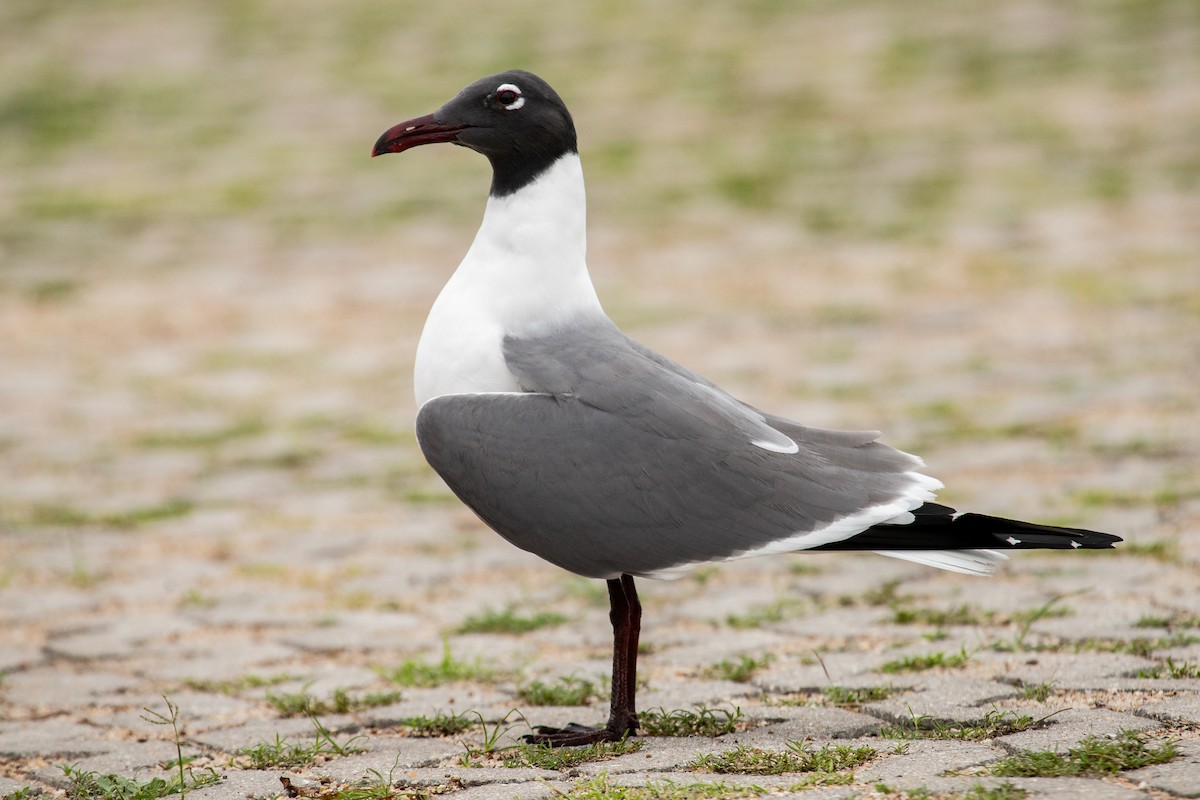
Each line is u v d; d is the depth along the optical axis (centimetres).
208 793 598
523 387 666
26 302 1975
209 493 1283
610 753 633
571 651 855
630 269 2027
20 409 1555
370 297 1969
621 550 646
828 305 1817
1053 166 2414
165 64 3325
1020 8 3438
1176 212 2131
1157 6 3344
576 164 698
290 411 1535
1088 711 646
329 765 638
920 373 1524
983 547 618
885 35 3306
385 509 1222
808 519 632
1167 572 930
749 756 602
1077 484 1144
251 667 848
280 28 3600
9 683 824
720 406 657
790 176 2467
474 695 767
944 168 2452
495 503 655
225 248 2217
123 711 766
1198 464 1180
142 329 1855
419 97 2986
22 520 1212
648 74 3106
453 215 2372
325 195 2494
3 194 2522
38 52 3422
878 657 786
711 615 917
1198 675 702
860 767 579
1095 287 1814
